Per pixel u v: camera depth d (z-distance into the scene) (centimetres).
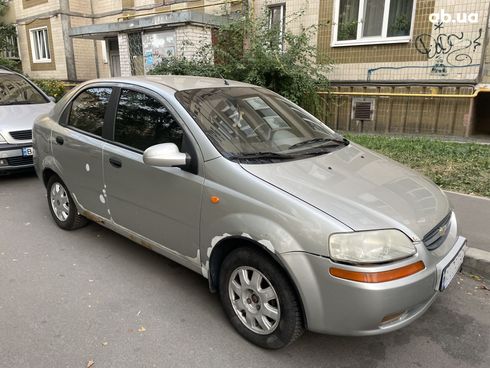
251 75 876
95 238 438
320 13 1010
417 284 235
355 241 231
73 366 257
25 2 1764
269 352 272
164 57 1032
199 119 307
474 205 489
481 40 812
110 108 372
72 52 1642
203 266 298
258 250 262
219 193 276
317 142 350
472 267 371
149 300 328
